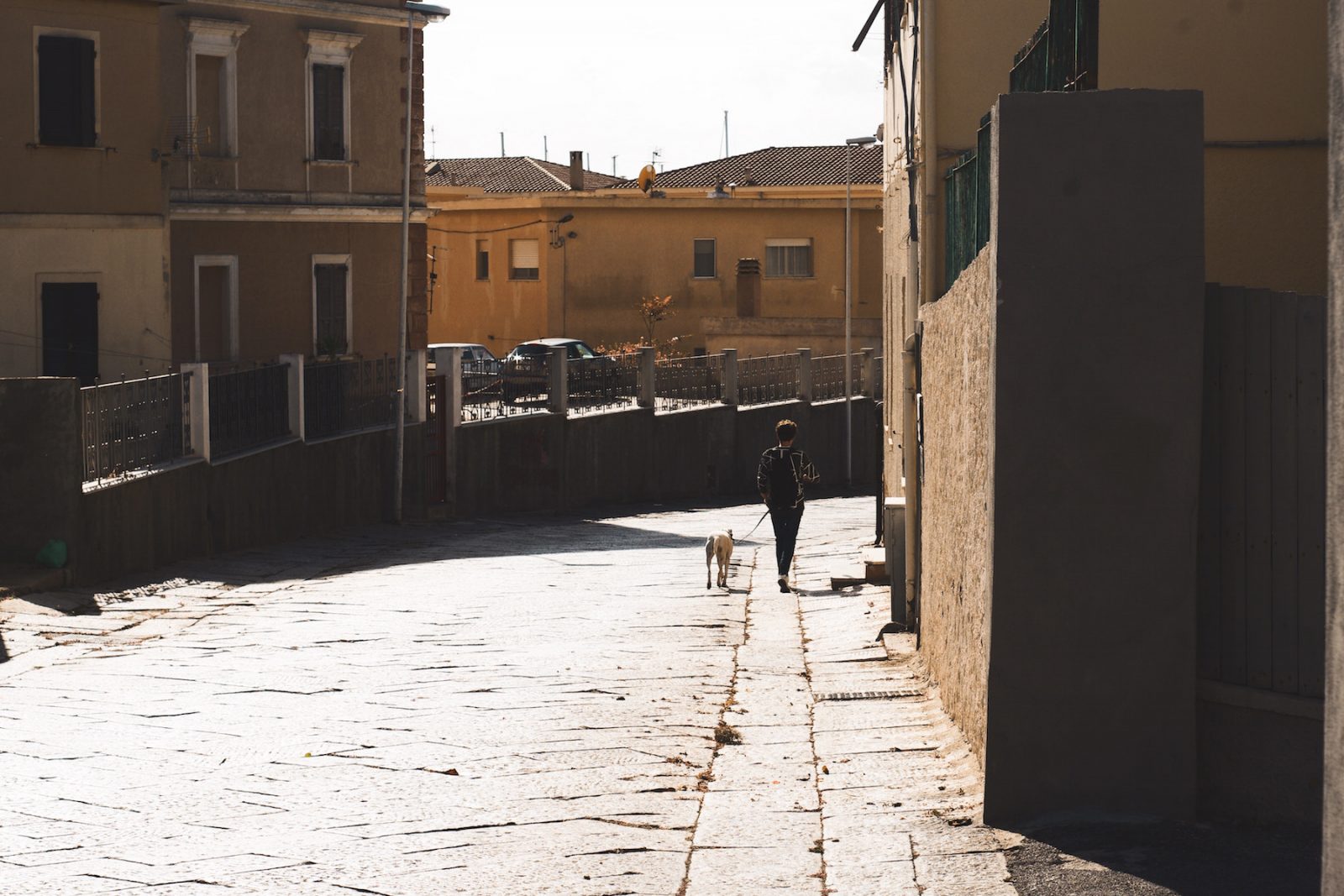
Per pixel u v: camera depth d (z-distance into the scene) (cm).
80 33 2609
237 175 3225
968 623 802
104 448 1841
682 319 5697
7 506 1708
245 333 3262
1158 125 643
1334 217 342
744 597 1747
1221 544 649
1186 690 647
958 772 760
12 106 2531
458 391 3094
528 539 2670
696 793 793
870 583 1752
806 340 5309
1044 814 657
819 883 622
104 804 787
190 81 3136
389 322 3544
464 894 626
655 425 3775
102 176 2652
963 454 841
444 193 5809
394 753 894
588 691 1100
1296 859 599
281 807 775
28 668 1253
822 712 990
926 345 1132
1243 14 1226
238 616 1595
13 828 741
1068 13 752
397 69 3528
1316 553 631
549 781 819
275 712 1037
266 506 2369
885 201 2278
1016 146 649
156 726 995
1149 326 644
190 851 697
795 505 1783
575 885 636
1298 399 631
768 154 6209
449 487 3088
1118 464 647
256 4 3225
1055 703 654
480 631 1446
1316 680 631
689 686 1123
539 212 5625
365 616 1575
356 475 2756
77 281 2625
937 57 1365
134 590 1741
